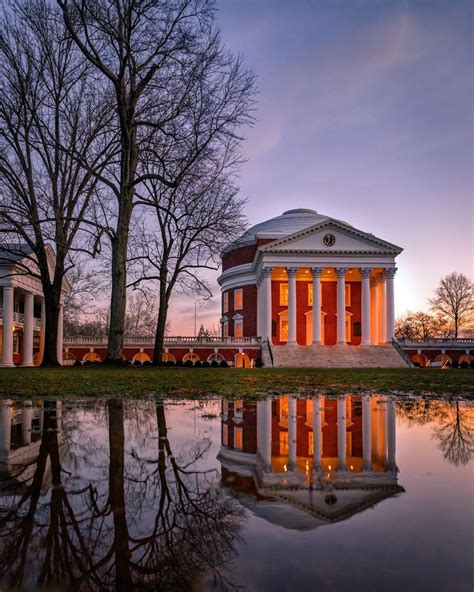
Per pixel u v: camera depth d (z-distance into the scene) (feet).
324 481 8.42
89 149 85.35
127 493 7.67
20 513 6.66
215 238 90.38
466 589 4.00
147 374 57.93
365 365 157.58
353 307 194.18
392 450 11.98
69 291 171.63
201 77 72.38
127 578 4.55
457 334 274.77
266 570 4.46
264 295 175.73
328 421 18.16
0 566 4.95
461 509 6.52
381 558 4.72
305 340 191.01
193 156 73.77
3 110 74.64
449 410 22.76
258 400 27.66
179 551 5.11
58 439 13.58
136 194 79.61
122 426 16.38
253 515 6.35
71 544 5.41
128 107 74.79
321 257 174.70
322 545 5.12
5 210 77.71
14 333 163.73
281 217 234.99
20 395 30.45
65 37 70.95
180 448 12.16
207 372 71.15
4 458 10.75
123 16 67.56
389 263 175.11
